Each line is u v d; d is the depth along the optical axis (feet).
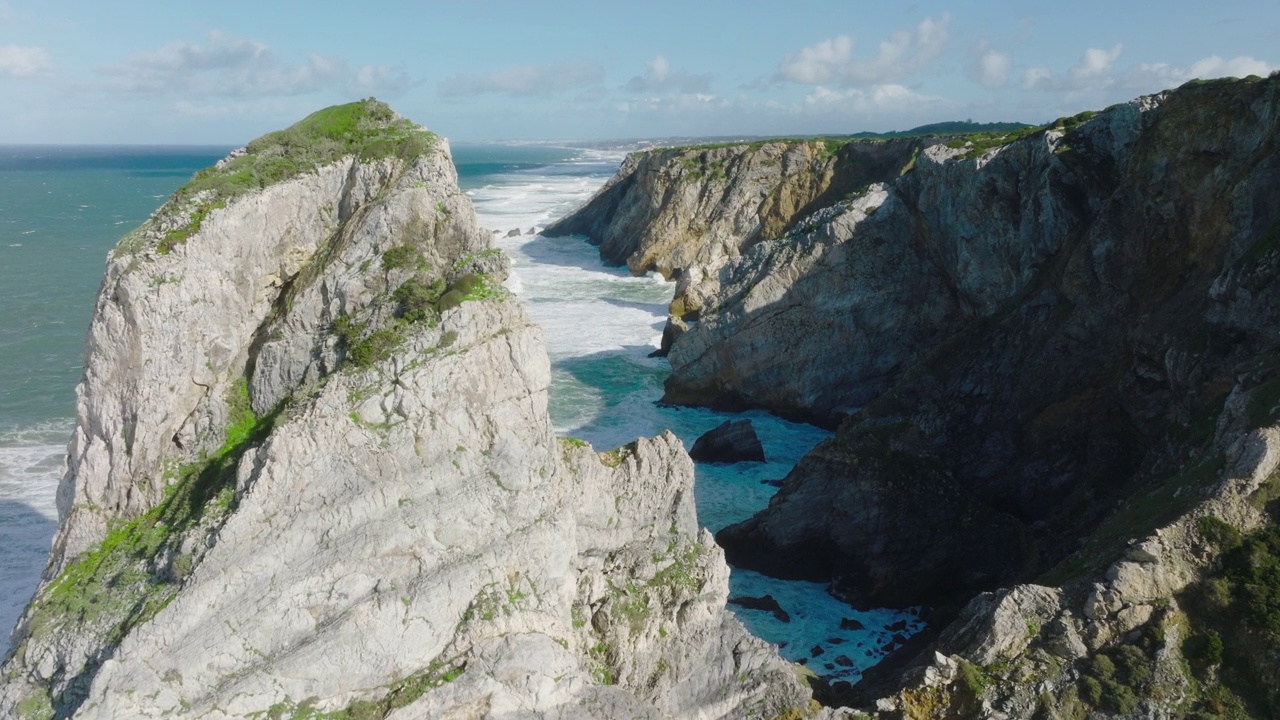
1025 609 72.49
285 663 53.16
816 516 108.47
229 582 52.65
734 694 68.49
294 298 63.26
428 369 57.57
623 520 69.31
